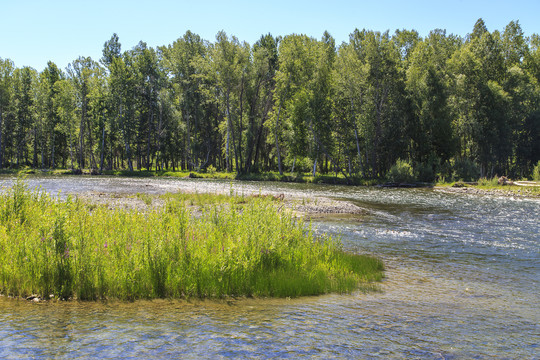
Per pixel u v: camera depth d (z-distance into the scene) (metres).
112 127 64.81
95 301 6.23
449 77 55.41
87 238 7.50
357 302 6.86
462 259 11.52
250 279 7.52
